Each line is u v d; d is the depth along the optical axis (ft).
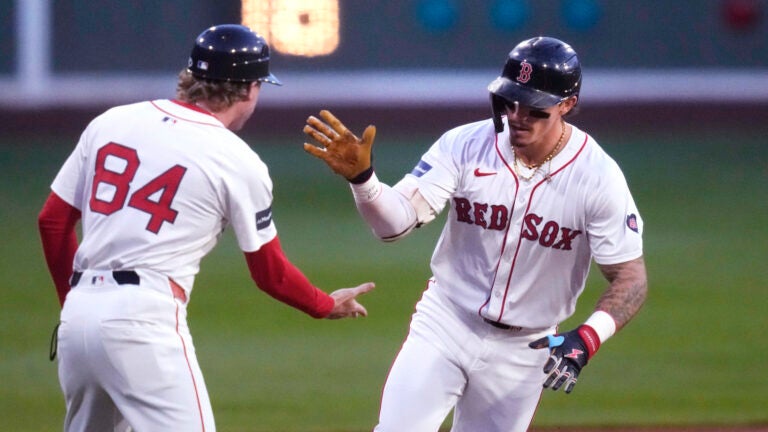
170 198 48.57
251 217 49.29
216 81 50.44
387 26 280.92
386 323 114.73
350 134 52.47
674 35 286.25
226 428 82.89
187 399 48.73
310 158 230.07
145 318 48.06
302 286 51.49
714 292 128.16
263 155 234.17
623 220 53.62
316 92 273.54
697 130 271.49
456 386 56.24
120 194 48.88
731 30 285.84
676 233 160.56
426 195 55.16
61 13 277.64
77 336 48.19
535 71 51.70
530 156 54.29
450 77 281.95
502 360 56.49
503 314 55.42
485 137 55.77
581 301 122.11
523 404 57.67
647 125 276.62
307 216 172.04
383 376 97.45
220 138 49.37
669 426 84.23
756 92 281.74
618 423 84.89
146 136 49.39
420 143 251.19
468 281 56.59
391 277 133.28
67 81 275.39
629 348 107.04
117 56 279.69
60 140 249.14
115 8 278.46
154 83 276.62
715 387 94.58
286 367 99.66
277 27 274.77
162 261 48.57
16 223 163.02
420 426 54.80
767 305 122.62
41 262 139.74
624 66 286.66
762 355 104.32
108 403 50.19
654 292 128.36
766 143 249.75
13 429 81.41
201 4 278.05
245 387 93.71
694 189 195.62
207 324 113.80
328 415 86.33
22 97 266.16
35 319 114.21
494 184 54.60
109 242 48.55
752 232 161.07
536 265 55.06
